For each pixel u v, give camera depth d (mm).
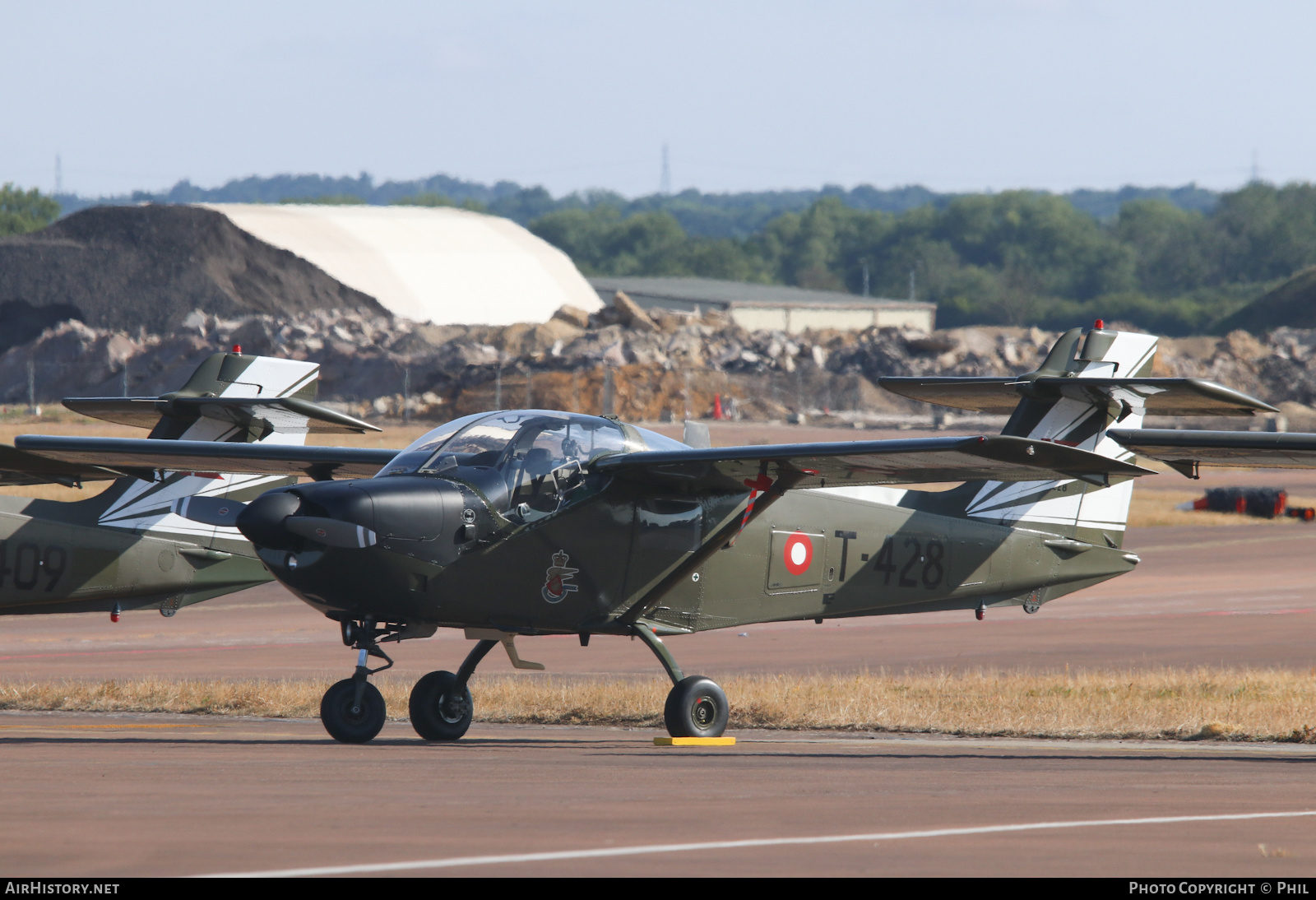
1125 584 131500
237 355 70625
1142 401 58219
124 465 62438
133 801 29266
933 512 60500
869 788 33594
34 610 70250
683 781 34875
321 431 72938
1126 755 45781
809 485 51125
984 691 64562
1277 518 196375
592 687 65812
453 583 45719
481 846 24062
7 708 61875
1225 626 101500
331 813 27812
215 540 73625
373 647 47125
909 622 107125
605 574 49125
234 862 22359
